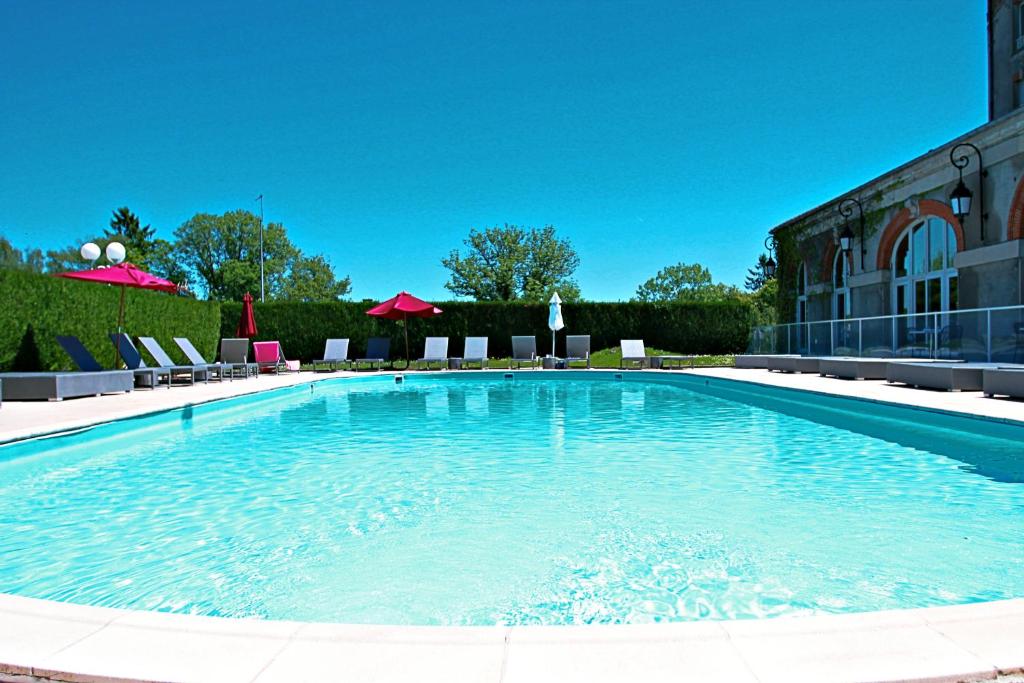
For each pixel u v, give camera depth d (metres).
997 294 12.18
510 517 4.06
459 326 21.91
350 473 5.42
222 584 3.01
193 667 1.76
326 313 21.44
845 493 4.62
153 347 13.00
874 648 1.82
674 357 18.53
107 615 2.11
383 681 1.67
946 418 7.42
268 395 11.72
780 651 1.81
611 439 7.10
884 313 16.30
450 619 2.61
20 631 1.99
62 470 5.65
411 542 3.59
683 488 4.79
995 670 1.69
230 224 56.62
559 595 2.84
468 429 7.96
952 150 12.79
